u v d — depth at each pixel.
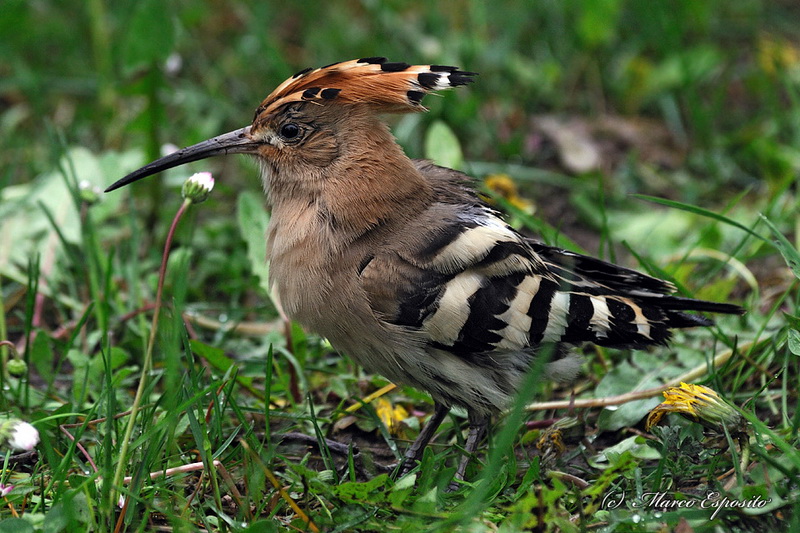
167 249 7.46
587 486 7.45
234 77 15.20
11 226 11.08
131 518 6.86
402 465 8.34
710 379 8.57
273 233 8.88
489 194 10.70
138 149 13.15
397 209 8.38
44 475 7.54
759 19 16.28
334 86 8.55
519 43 15.87
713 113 13.99
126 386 9.34
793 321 8.03
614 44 15.53
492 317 8.09
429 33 15.64
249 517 7.12
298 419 8.70
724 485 7.35
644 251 11.74
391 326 8.11
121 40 14.06
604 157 13.84
